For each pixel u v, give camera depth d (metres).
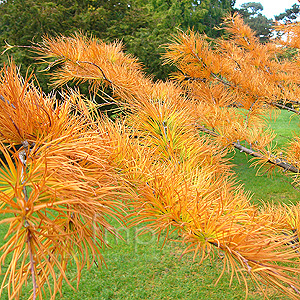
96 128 0.88
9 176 0.56
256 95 2.06
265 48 2.90
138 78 1.85
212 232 0.71
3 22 8.38
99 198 0.64
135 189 0.90
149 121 1.27
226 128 1.81
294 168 1.82
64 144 0.65
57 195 0.57
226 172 1.29
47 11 7.89
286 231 1.09
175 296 3.64
